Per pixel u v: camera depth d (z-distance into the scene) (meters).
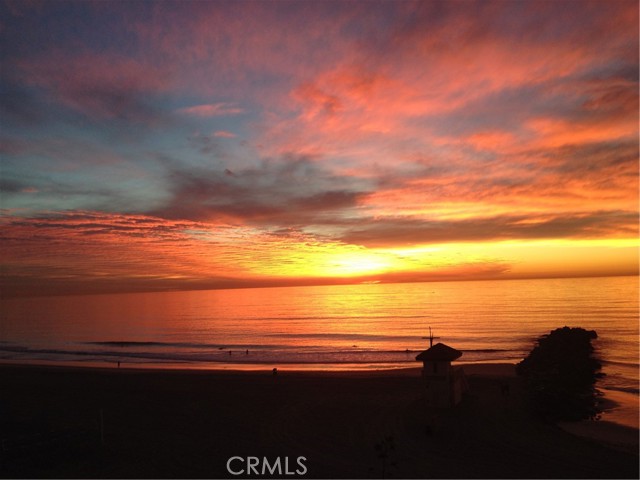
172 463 16.80
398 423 20.89
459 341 66.38
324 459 16.91
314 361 51.19
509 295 177.12
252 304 192.25
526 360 38.88
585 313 99.31
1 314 169.75
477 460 16.31
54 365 49.25
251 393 28.56
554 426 20.22
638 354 45.88
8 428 21.89
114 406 26.11
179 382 33.28
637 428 20.55
